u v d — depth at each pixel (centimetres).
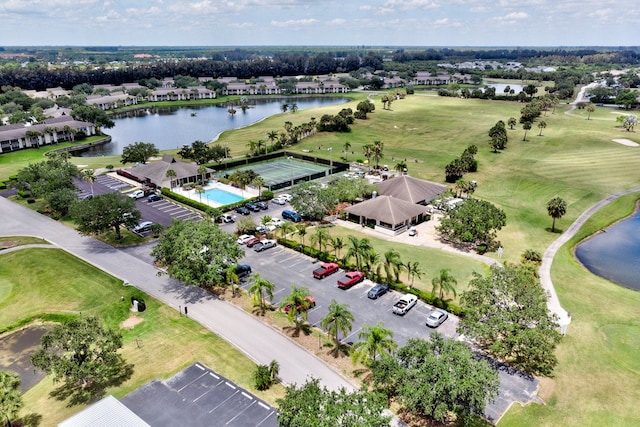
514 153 14175
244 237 7981
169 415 4038
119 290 6331
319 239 7194
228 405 4172
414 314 5741
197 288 6425
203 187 11119
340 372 4653
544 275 6781
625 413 4122
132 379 4538
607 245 8231
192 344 5100
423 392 3588
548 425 3978
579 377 4606
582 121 18800
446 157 13900
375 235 8331
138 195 10331
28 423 3991
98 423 3612
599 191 10725
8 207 9731
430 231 8581
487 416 4066
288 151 14575
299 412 3322
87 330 4353
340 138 16512
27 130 15575
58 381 4184
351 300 6059
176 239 6200
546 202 10094
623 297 6250
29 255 7319
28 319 5722
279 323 5534
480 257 7394
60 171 9788
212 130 19825
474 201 8112
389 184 10062
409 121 19325
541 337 4475
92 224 7756
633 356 4941
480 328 4622
